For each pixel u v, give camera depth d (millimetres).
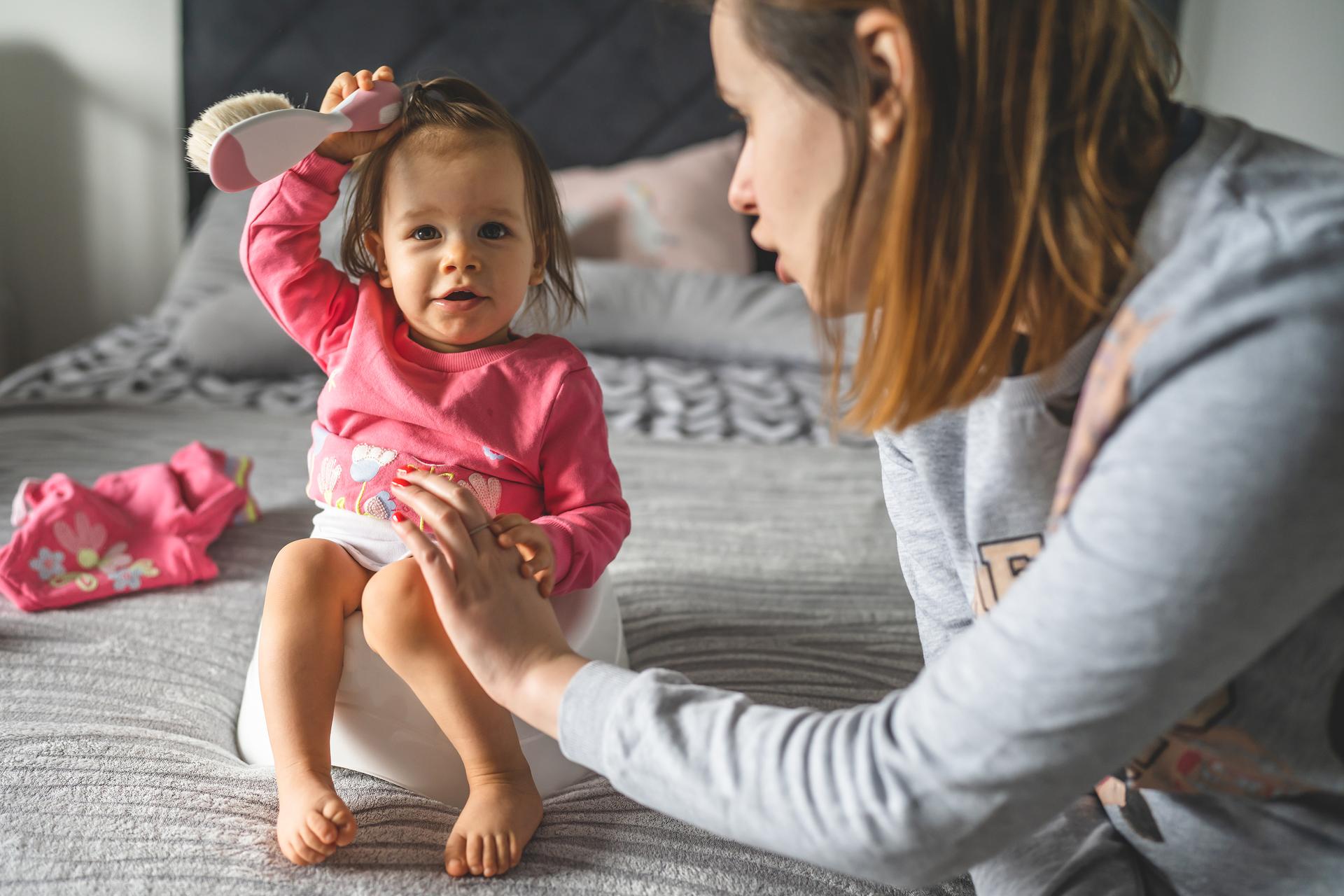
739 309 2295
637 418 1944
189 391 2045
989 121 547
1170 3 2783
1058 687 498
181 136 2912
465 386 1029
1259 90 2828
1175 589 477
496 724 879
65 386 2002
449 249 1004
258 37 2826
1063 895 680
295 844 790
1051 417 639
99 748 931
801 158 597
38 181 2943
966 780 522
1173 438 487
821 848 555
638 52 2898
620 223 2609
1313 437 465
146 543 1343
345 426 1035
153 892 755
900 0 537
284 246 1034
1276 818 635
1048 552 524
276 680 878
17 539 1250
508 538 718
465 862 800
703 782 580
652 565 1410
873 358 597
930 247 559
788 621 1267
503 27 2877
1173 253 542
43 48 2863
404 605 875
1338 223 511
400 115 1031
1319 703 582
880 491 1719
